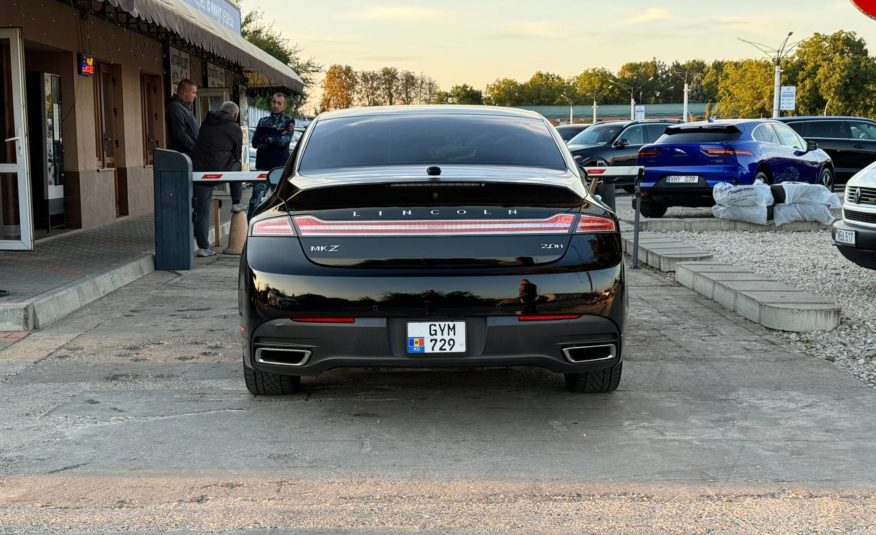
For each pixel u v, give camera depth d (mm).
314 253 4418
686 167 14758
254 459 4207
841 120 20828
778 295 7473
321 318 4387
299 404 5086
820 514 3602
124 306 7848
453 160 5055
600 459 4215
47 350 6277
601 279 4484
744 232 14180
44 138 12398
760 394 5324
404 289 4340
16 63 10156
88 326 7047
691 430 4652
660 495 3787
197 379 5586
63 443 4426
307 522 3508
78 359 6047
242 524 3490
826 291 8883
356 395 5266
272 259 4461
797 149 16125
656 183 15023
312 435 4551
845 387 5492
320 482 3920
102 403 5086
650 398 5227
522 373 5770
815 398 5250
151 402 5109
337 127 5445
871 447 4414
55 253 10195
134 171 15648
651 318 7520
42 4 11594
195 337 6676
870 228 8031
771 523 3514
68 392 5301
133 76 15648
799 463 4180
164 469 4074
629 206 19500
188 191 9852
